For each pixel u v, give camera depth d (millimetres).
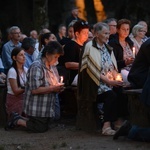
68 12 34250
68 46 13133
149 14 25719
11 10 37875
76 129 12391
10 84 12859
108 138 11438
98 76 11820
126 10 26359
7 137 11766
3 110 13172
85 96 11961
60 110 13984
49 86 12219
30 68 12336
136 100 11219
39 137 11734
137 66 11414
